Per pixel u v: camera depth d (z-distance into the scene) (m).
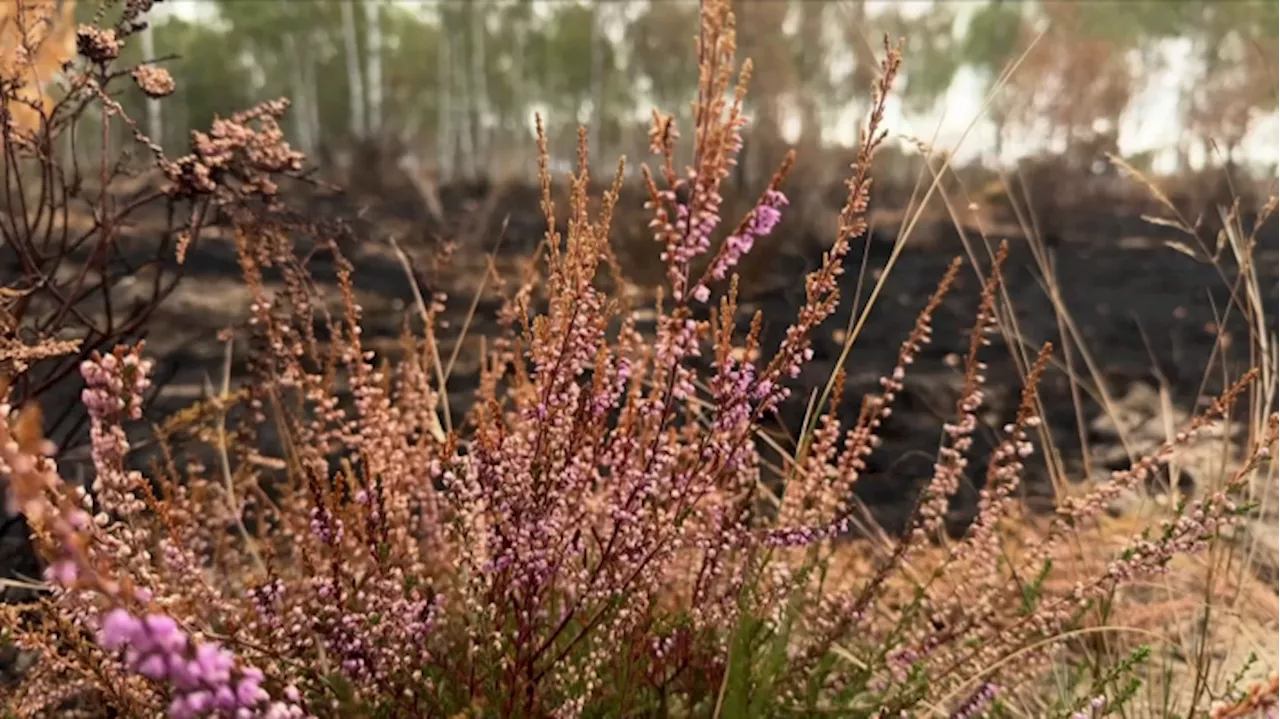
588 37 29.17
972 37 24.52
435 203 10.52
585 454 1.39
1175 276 8.54
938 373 4.79
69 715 1.58
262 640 1.32
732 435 1.47
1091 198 14.27
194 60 27.53
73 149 1.92
